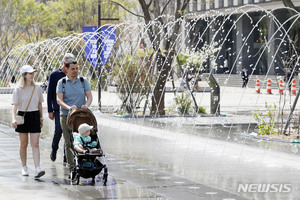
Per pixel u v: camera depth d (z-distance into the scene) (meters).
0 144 31.50
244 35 136.00
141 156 26.95
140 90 52.47
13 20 113.88
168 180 20.55
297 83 95.44
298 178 21.06
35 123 21.36
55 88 24.27
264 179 20.86
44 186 19.56
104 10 111.19
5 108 62.59
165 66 51.94
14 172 22.44
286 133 34.56
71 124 20.83
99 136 35.75
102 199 17.39
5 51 110.50
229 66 144.25
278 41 122.12
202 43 142.62
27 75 21.34
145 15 52.47
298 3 112.56
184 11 52.03
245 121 45.75
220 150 28.97
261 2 117.62
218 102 52.19
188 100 53.22
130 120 47.22
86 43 56.97
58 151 28.73
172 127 41.06
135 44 70.94
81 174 19.69
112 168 23.41
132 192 18.39
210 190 18.62
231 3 124.25
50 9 121.25
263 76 120.25
